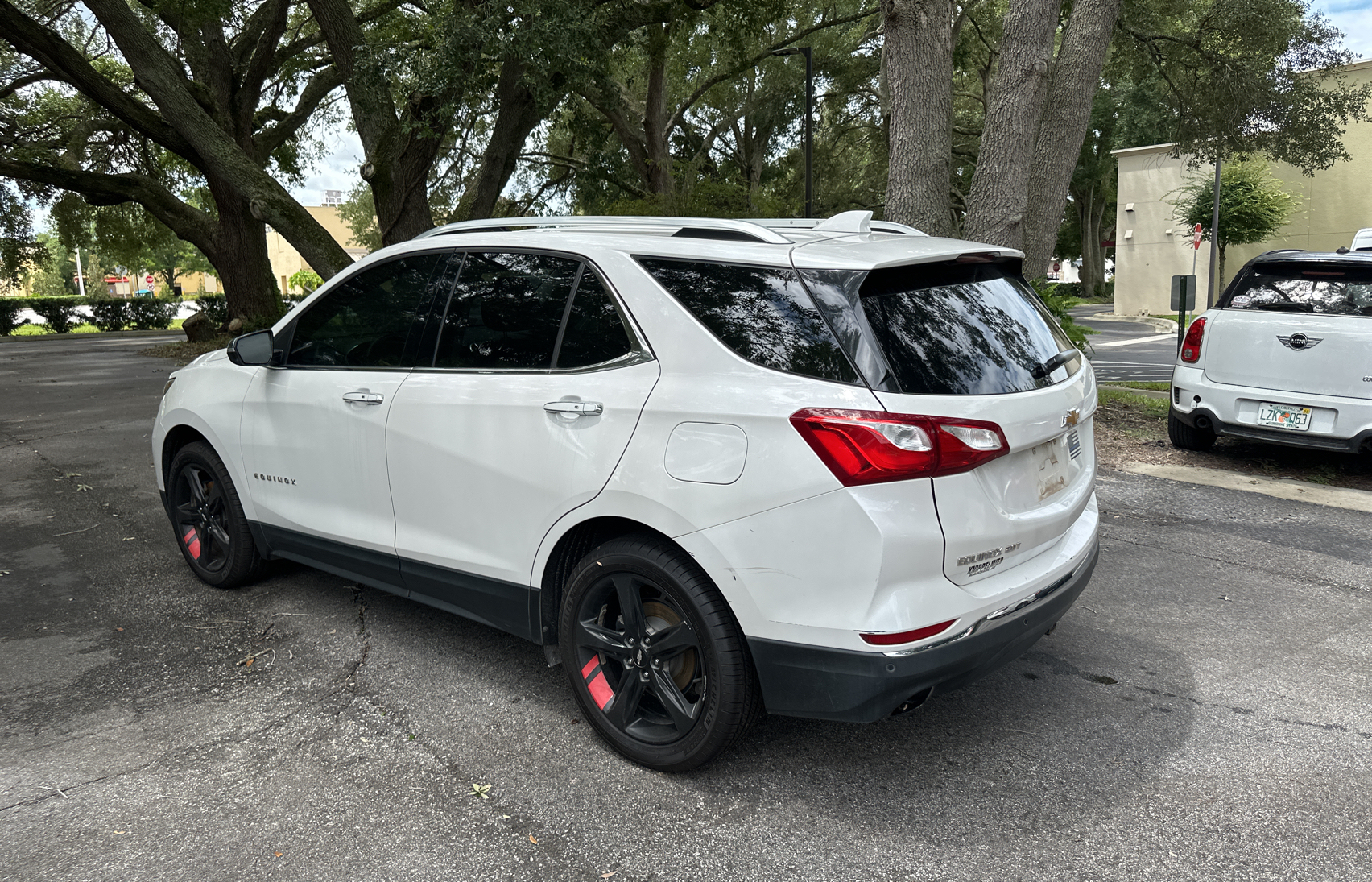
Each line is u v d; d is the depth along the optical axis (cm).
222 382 434
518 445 308
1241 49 1290
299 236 1465
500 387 315
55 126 2450
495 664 375
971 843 255
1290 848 251
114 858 250
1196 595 448
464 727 323
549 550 306
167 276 7438
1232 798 276
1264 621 415
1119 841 255
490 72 1528
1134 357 1845
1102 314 3788
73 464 794
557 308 310
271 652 387
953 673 257
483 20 1350
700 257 285
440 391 333
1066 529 304
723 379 266
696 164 3266
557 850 253
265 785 286
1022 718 328
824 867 246
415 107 1515
